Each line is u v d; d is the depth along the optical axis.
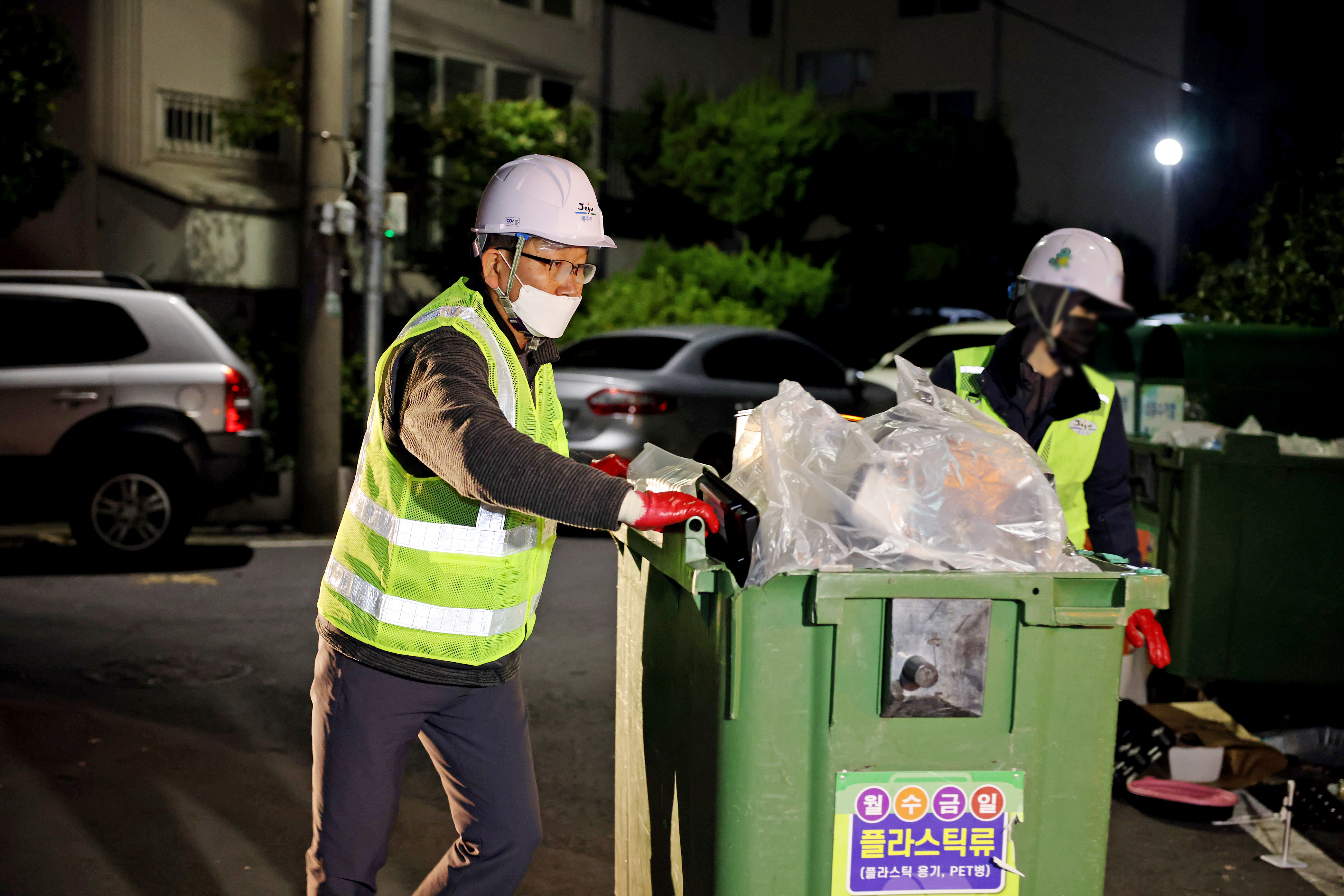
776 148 18.12
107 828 3.79
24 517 7.61
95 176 14.18
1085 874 2.19
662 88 19.62
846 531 2.12
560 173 2.33
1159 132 23.52
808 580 2.07
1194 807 4.11
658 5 22.11
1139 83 23.73
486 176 16.14
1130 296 22.88
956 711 2.11
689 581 2.08
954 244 20.56
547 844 3.92
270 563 8.05
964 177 20.33
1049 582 2.10
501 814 2.38
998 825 2.15
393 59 18.00
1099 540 3.35
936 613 2.09
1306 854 3.91
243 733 4.80
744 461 2.50
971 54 25.00
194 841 3.74
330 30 9.02
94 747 4.48
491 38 19.20
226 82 15.42
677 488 2.47
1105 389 3.30
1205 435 4.96
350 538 2.33
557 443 2.47
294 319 15.44
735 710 2.08
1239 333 5.87
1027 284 3.15
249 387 8.02
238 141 15.12
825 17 25.25
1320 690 5.23
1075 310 3.11
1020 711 2.14
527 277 2.31
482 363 2.17
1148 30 23.55
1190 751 4.30
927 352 12.60
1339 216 6.89
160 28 14.73
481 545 2.25
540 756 4.69
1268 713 5.19
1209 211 21.81
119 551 7.76
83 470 7.62
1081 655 2.15
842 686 2.09
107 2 14.17
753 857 2.10
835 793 2.11
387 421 2.22
